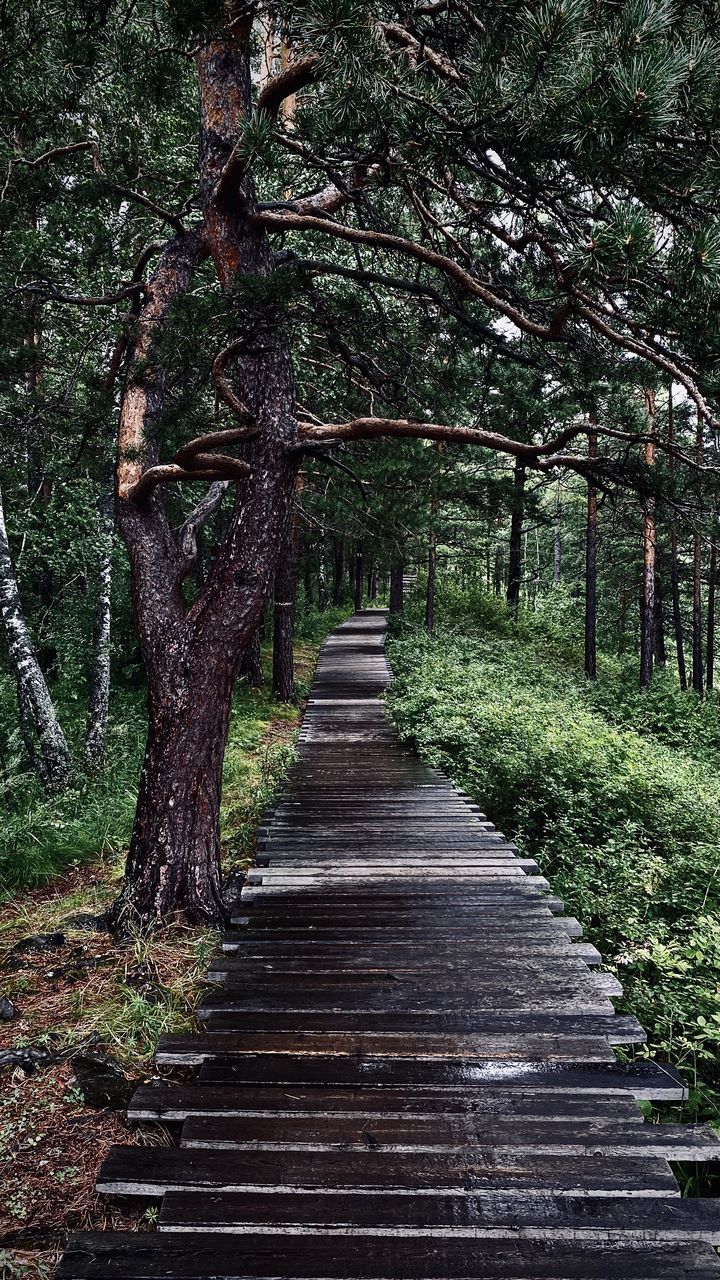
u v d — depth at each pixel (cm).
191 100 744
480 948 448
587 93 234
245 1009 376
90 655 1087
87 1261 232
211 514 593
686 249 241
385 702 1486
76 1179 278
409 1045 345
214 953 457
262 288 373
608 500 460
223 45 332
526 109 246
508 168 281
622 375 451
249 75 487
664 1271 228
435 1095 309
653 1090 315
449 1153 274
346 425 491
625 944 498
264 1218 245
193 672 508
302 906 517
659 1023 406
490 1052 340
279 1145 278
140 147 641
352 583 4225
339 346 574
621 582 2681
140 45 416
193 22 302
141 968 435
